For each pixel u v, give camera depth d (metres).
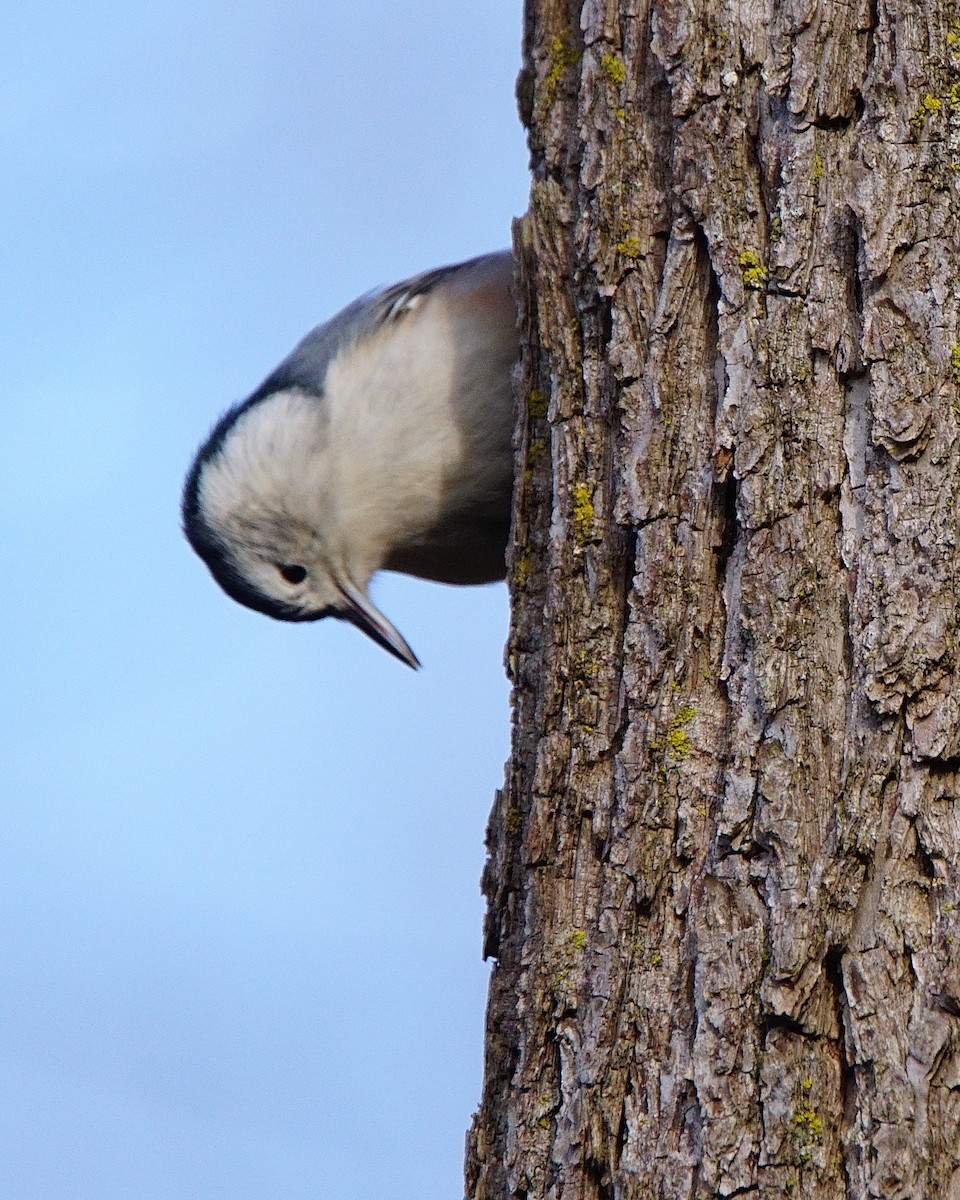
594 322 6.44
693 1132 5.43
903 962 5.27
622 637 6.20
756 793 5.59
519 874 6.35
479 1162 6.14
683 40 6.17
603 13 6.50
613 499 6.29
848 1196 5.17
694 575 5.98
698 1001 5.50
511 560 6.79
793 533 5.73
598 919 5.91
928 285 5.69
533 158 6.89
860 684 5.51
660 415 6.13
